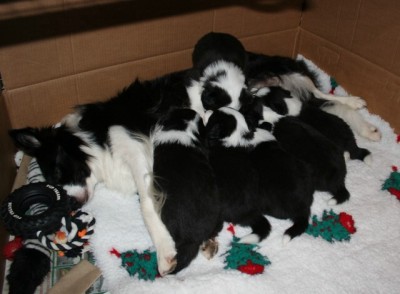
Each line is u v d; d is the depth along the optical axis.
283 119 1.37
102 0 1.34
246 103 1.39
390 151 1.46
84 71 1.42
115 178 1.33
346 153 1.40
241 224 1.24
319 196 1.33
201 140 1.28
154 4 1.42
